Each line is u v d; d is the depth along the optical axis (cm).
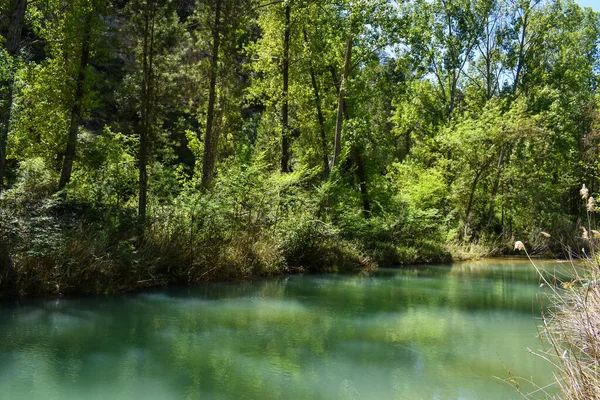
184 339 636
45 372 498
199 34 1551
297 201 1474
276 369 527
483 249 2105
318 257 1399
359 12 1631
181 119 1405
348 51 1742
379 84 1991
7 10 1284
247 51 2000
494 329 725
